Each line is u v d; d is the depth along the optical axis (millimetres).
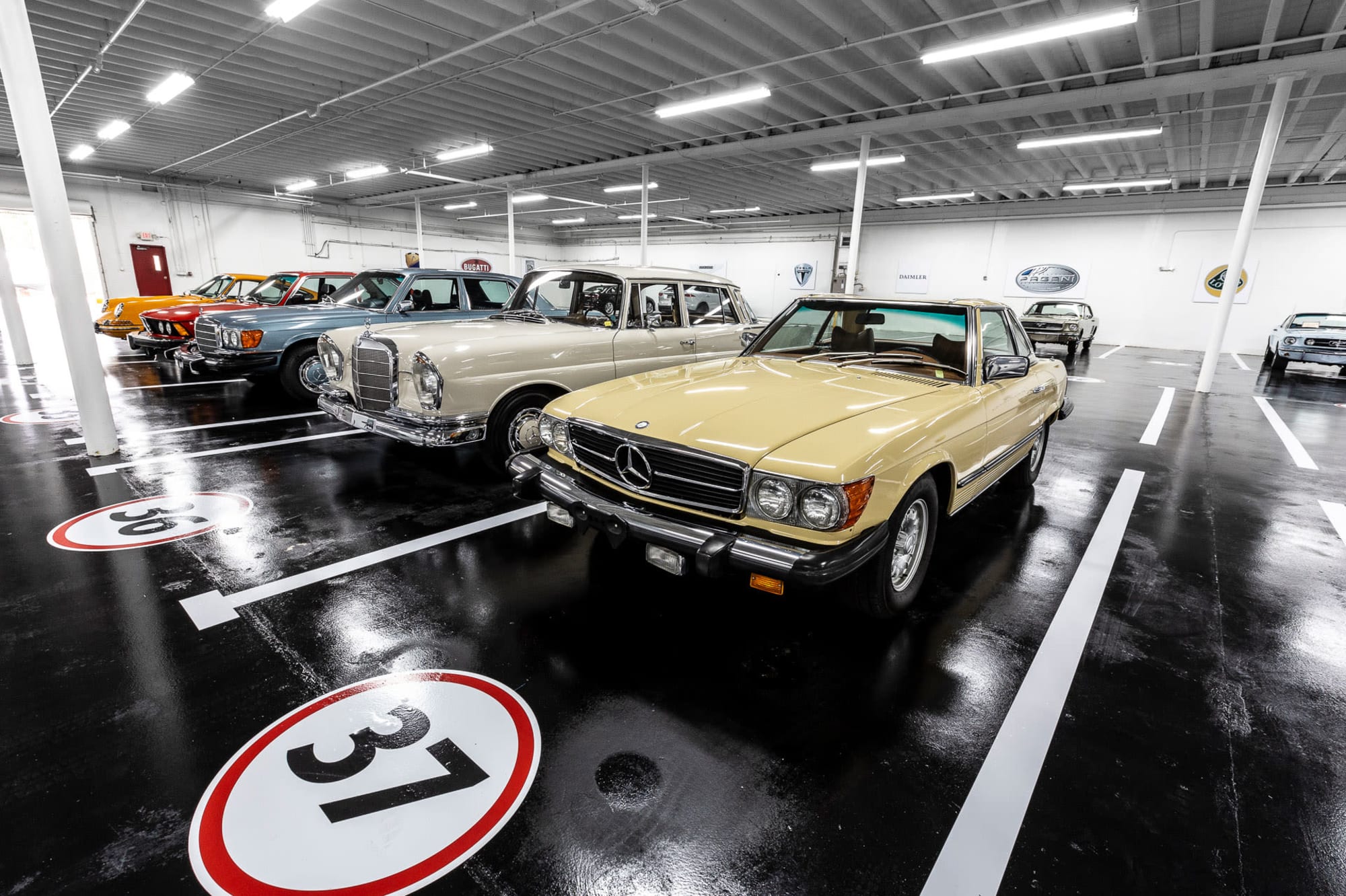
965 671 2451
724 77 9414
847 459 2182
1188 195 17438
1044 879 1563
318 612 2770
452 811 1712
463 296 7145
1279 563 3582
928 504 2775
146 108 11430
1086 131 11836
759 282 26844
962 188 18312
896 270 22969
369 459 5238
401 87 10234
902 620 2842
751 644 2600
